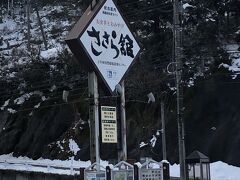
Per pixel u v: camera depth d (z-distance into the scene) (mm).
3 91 42906
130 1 32062
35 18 59188
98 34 9484
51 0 60938
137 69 32188
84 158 32062
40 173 28656
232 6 30297
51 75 40219
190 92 28328
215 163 24125
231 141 24453
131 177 9406
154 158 27375
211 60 30141
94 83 9633
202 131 26109
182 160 19156
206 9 30266
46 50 45000
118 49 9812
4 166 32469
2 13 65875
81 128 34344
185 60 30453
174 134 27250
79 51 9273
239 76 27234
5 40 55000
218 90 27250
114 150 30453
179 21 22969
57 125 36406
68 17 54438
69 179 26281
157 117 29609
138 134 29969
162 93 30156
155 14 31516
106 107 9648
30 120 38875
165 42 31625
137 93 31734
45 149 35594
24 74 41531
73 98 36969
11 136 39031
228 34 31250
